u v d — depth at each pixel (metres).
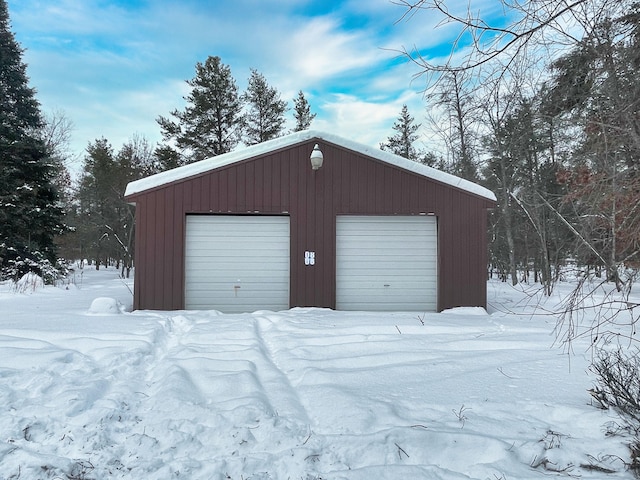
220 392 4.21
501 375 4.75
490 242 25.34
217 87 28.03
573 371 4.88
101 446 3.19
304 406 3.94
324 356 5.67
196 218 10.15
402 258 10.53
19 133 17.86
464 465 2.97
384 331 7.31
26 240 17.12
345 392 4.14
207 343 6.25
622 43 3.91
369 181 10.38
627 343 6.20
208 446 3.22
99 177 30.02
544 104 4.29
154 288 9.79
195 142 27.92
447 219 10.49
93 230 30.33
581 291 4.02
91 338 6.11
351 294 10.41
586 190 4.14
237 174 10.10
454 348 6.11
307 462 2.96
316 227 10.27
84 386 4.23
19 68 19.72
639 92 3.94
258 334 7.07
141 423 3.55
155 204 9.88
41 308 9.50
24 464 2.92
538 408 3.78
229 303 10.13
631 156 4.03
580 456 2.97
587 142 4.40
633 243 3.84
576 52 3.92
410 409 3.82
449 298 10.40
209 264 10.14
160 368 5.04
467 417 3.64
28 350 5.35
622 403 3.54
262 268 10.23
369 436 3.23
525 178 15.26
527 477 2.75
